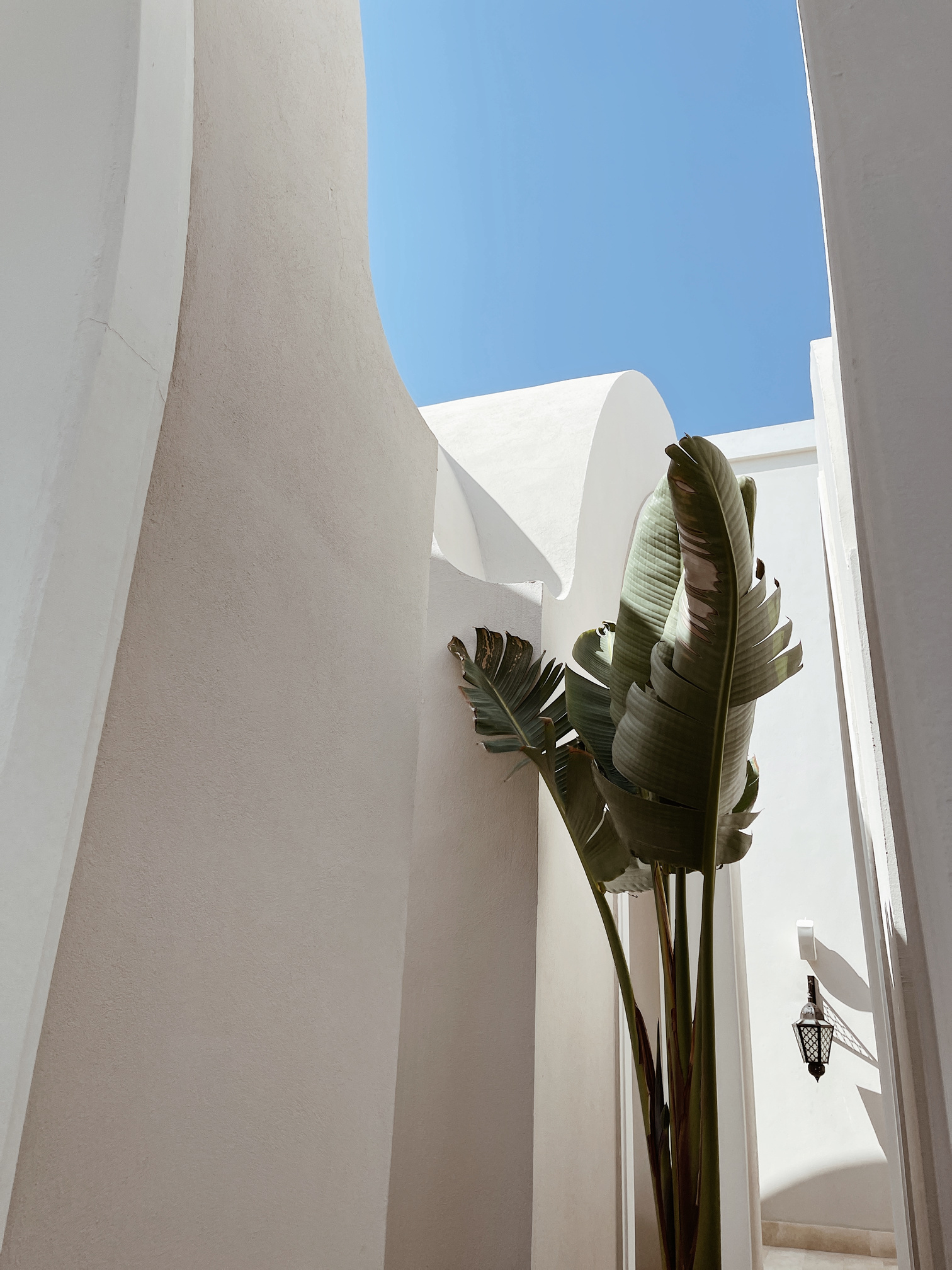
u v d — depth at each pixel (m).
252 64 1.65
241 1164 1.34
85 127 1.28
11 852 0.97
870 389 0.47
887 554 0.44
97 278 1.19
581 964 3.51
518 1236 2.68
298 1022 1.52
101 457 1.14
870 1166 6.14
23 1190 0.98
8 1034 0.95
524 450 4.63
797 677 7.37
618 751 2.30
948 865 0.38
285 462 1.65
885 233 0.50
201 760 1.35
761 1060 6.58
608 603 4.56
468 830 3.19
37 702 1.03
